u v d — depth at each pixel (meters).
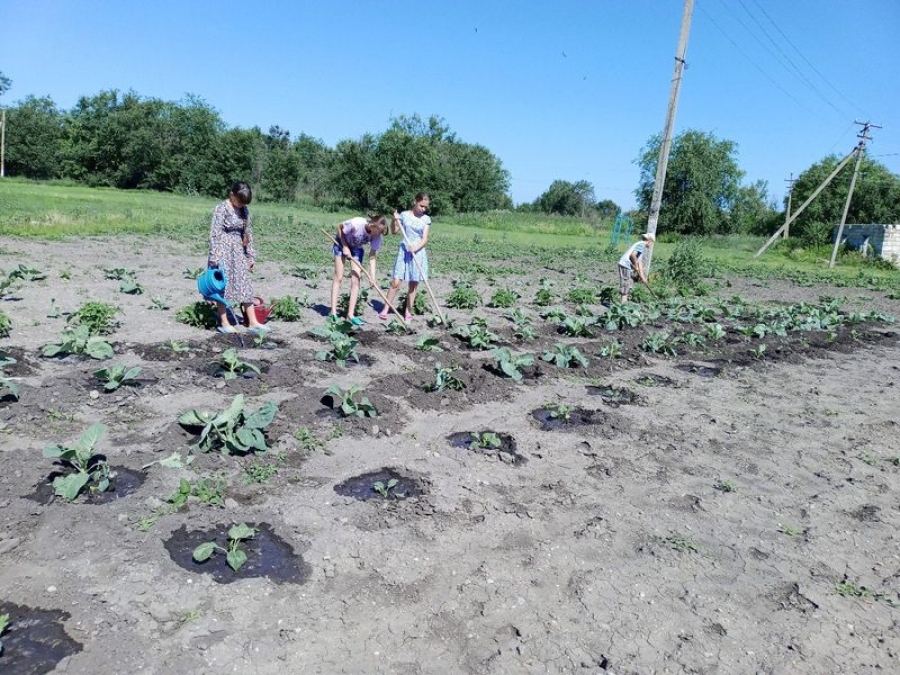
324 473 4.99
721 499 5.23
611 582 3.98
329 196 72.25
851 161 57.22
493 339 9.47
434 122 85.06
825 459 6.27
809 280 26.58
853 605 3.97
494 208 86.12
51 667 2.92
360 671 3.09
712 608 3.82
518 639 3.42
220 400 6.05
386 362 7.87
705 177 60.22
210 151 74.62
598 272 23.19
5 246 15.55
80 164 76.31
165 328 8.38
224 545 3.96
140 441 5.07
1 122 75.12
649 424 6.83
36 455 4.66
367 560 3.96
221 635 3.22
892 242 41.06
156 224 24.83
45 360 6.60
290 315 9.45
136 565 3.66
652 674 3.25
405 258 9.73
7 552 3.66
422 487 4.95
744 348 10.95
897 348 12.48
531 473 5.39
